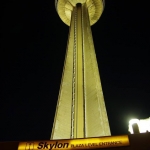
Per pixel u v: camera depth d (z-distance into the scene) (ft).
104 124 66.74
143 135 32.42
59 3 134.82
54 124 67.26
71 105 74.59
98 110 69.36
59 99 74.33
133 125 29.78
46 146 33.42
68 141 33.68
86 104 74.33
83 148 32.83
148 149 31.12
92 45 97.04
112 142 32.83
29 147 33.47
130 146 31.94
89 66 86.38
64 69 84.99
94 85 77.77
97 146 32.76
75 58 91.50
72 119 68.95
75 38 101.60
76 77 82.99
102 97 75.66
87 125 67.77
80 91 77.87
